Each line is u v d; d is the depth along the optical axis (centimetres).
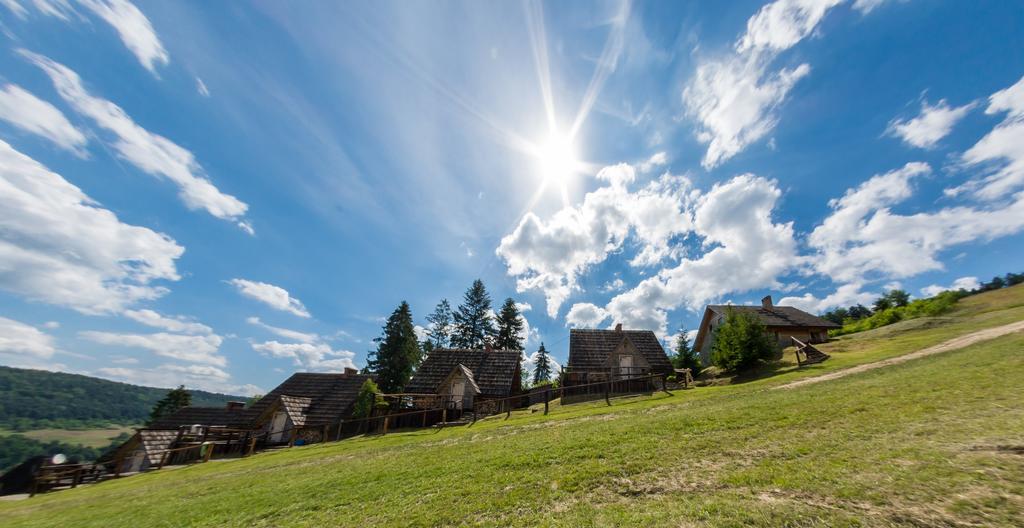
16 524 1233
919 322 3228
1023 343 1485
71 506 1486
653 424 1244
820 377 1842
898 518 468
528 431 1589
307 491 1079
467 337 7225
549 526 617
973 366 1273
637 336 4188
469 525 679
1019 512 427
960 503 470
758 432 967
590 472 848
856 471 624
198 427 3306
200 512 1035
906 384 1202
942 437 702
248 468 1823
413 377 3738
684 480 723
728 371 3103
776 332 4350
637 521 579
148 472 2534
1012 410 777
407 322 5500
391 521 754
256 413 3831
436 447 1555
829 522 485
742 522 521
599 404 2381
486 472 980
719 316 4709
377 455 1579
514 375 3797
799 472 661
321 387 3916
